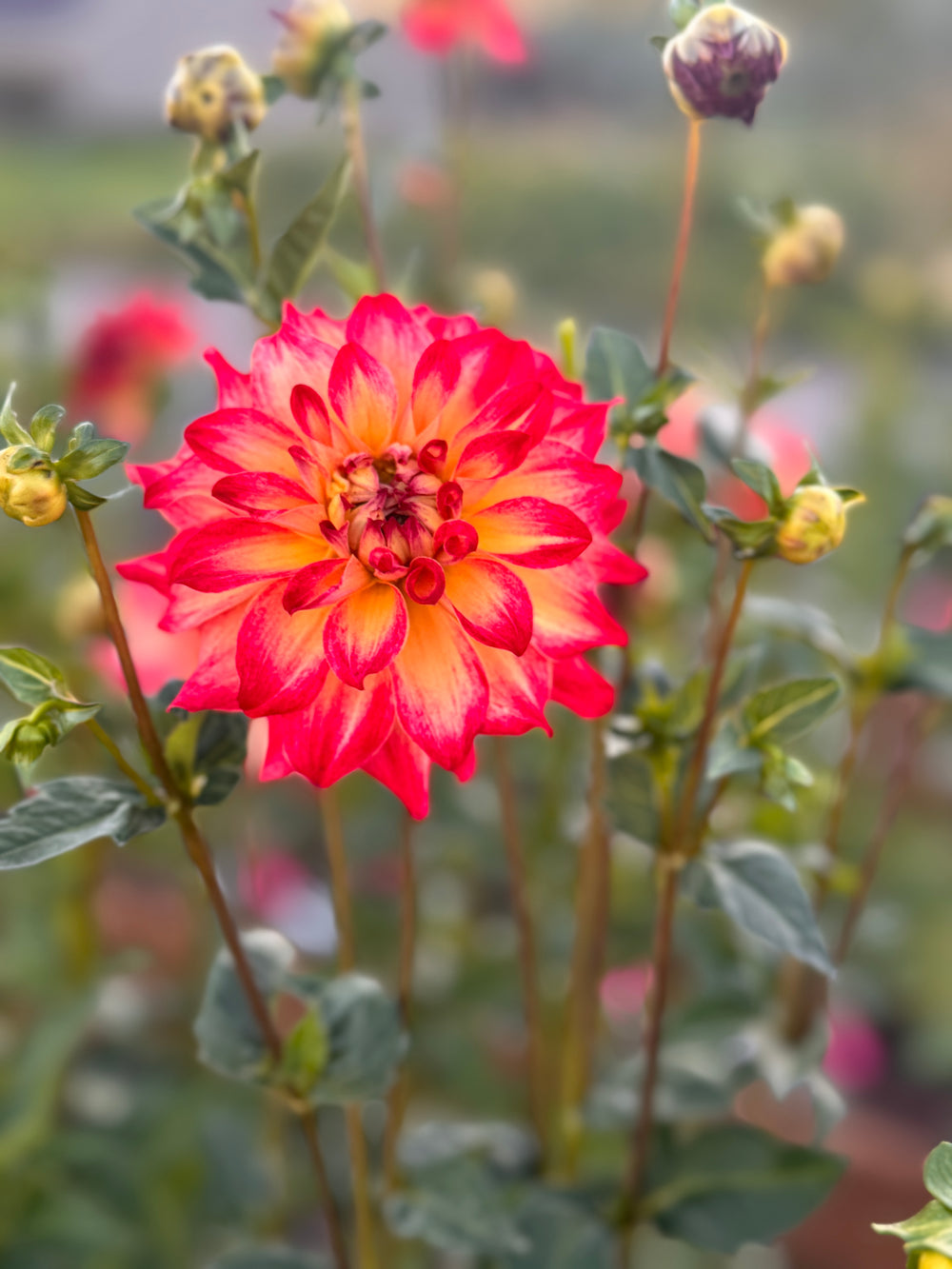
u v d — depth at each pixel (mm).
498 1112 929
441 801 927
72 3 3145
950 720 1236
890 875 1221
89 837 582
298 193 1423
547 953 927
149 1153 898
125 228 2320
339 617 574
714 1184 705
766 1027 759
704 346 701
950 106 2441
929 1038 1267
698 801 653
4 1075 891
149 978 1057
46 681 572
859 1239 999
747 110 606
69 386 1019
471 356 589
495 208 2213
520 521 581
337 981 668
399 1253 852
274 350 585
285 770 592
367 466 586
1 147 2764
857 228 2148
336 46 677
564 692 602
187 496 588
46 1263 838
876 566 1383
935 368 1734
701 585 840
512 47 896
